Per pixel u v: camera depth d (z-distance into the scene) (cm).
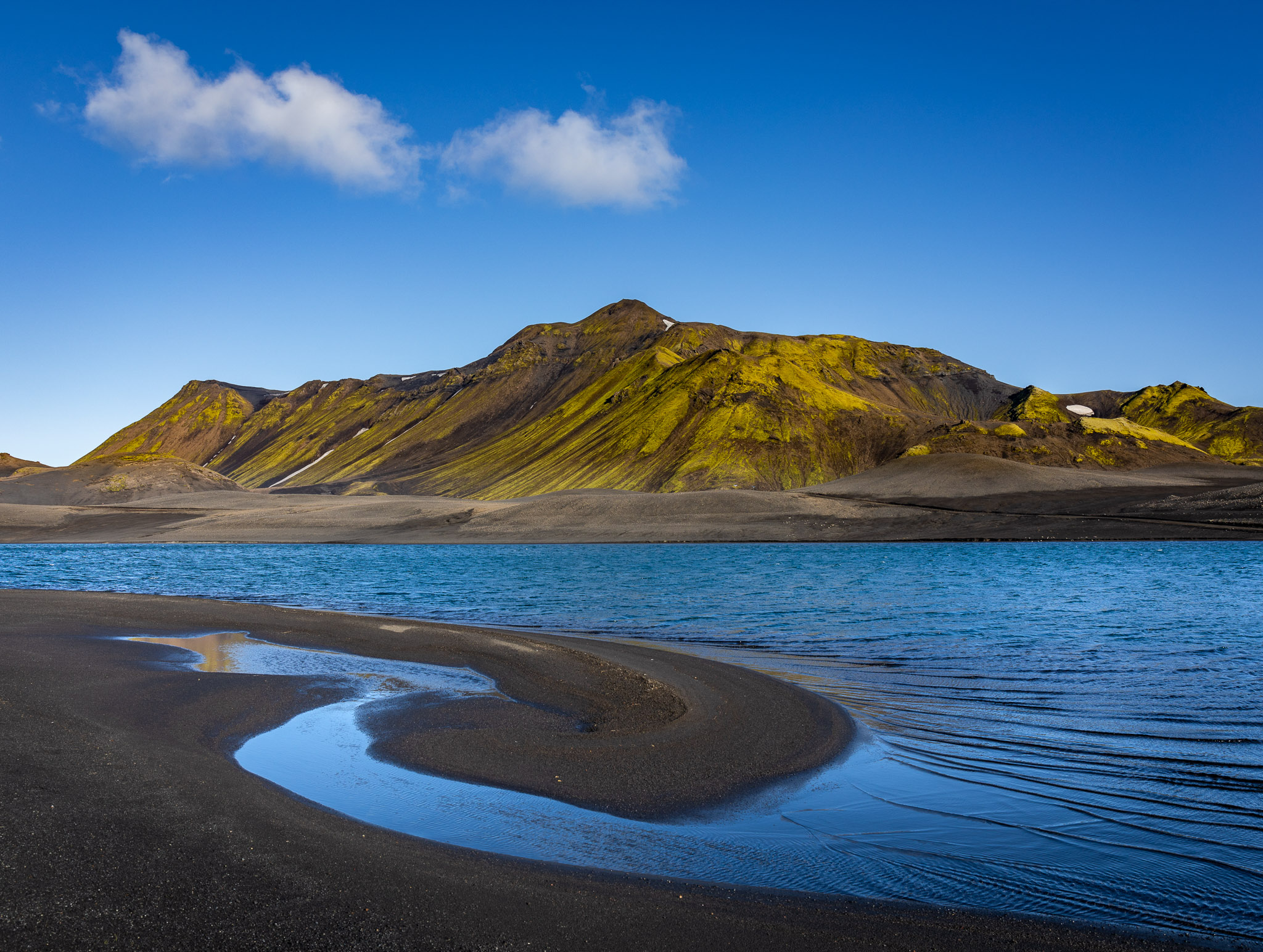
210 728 1343
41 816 881
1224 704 1522
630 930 683
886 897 750
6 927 655
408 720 1404
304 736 1302
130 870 766
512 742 1259
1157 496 9994
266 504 13088
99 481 14938
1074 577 4462
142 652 2080
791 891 761
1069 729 1341
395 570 5609
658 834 897
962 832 902
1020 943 666
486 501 12681
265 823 890
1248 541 7462
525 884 764
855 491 12525
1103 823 926
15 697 1454
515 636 2366
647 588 4094
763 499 11481
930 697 1584
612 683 1692
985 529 9125
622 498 11706
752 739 1270
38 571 5691
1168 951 653
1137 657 2038
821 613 2969
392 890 744
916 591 3756
